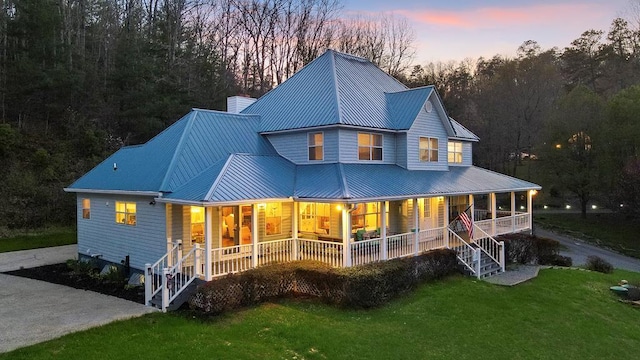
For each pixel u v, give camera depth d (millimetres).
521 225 25109
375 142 20438
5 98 32562
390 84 24734
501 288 17000
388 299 14555
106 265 18531
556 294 16859
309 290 14547
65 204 30125
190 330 11383
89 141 33594
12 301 14180
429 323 12930
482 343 12008
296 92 21797
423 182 19859
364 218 19516
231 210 17281
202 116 19516
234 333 11305
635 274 23688
